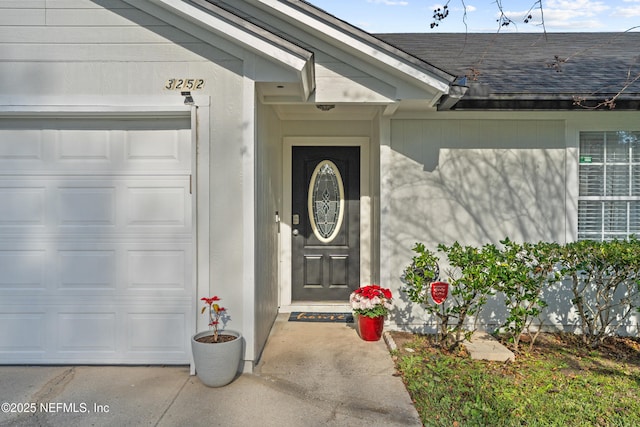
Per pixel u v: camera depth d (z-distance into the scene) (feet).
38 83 13.01
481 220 17.25
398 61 13.60
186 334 13.53
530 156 17.17
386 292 16.31
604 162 17.31
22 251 13.57
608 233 17.34
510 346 15.60
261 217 14.42
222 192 13.03
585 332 16.40
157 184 13.53
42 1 12.98
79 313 13.55
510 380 12.54
